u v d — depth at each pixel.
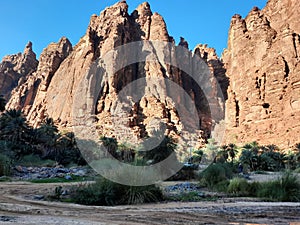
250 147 80.56
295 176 12.02
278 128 104.75
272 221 5.88
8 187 12.81
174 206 8.30
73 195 9.43
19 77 175.88
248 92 126.69
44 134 58.00
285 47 122.50
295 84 109.00
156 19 145.62
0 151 37.22
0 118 60.50
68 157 48.09
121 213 6.48
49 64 147.00
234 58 148.88
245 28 153.00
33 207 6.88
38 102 131.00
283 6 140.38
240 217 6.36
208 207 8.08
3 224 4.28
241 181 13.12
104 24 137.62
